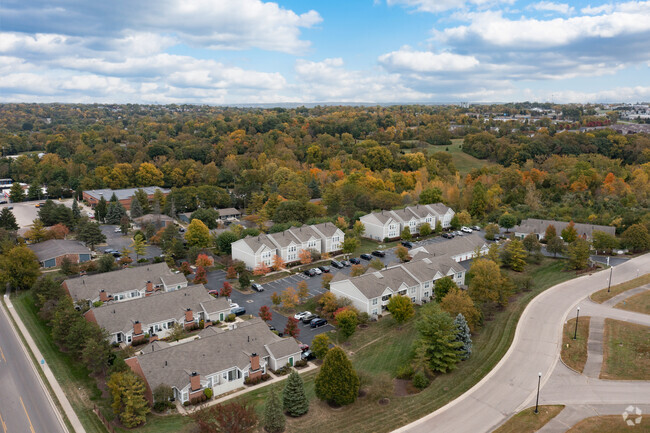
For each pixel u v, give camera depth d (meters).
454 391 57.72
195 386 57.75
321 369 56.03
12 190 178.25
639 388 57.03
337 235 122.88
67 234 136.38
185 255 113.12
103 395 58.69
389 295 86.19
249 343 66.88
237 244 111.25
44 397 58.06
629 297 85.62
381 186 178.25
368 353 69.81
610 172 183.00
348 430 50.72
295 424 52.25
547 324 75.31
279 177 192.75
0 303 86.94
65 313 69.94
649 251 116.00
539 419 51.34
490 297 80.12
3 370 64.12
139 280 91.19
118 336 72.56
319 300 86.56
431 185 177.38
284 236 114.38
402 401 56.03
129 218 152.38
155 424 53.12
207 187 170.38
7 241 107.44
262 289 95.56
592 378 59.66
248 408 51.38
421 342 64.06
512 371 61.78
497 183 181.25
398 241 133.50
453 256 108.75
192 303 81.25
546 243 125.31
